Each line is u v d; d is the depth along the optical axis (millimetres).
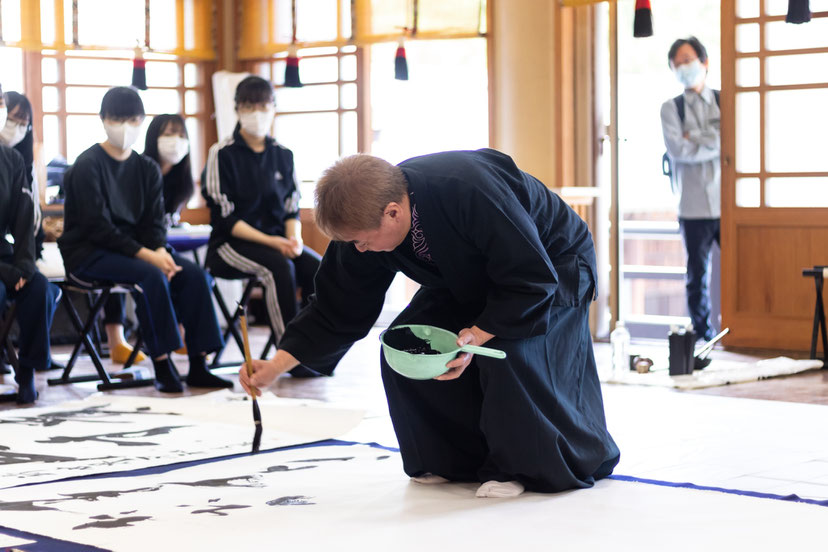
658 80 8836
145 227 4633
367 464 2814
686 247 6043
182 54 7391
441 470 2502
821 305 5023
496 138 6523
